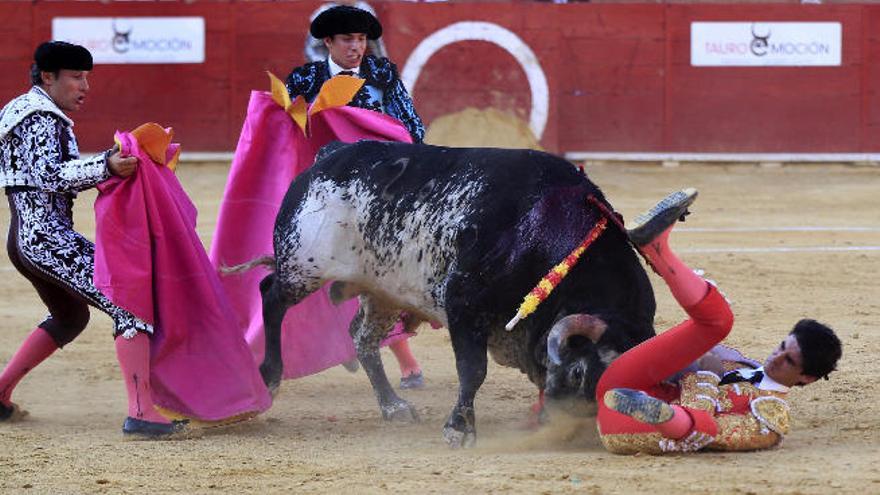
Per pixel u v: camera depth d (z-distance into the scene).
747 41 32.22
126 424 10.57
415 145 10.77
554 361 8.98
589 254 9.62
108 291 10.54
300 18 31.66
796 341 9.20
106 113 31.56
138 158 10.64
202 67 31.67
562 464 9.03
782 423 9.30
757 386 9.39
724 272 19.84
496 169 10.06
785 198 28.75
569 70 32.12
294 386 13.53
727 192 29.47
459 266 9.91
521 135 31.72
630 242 9.66
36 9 31.44
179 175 30.55
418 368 13.38
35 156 10.68
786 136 32.44
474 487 8.48
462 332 9.93
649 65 32.22
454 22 31.64
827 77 32.31
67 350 15.27
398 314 11.63
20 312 17.69
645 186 30.09
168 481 8.93
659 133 32.31
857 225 25.14
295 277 11.12
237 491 8.59
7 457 9.80
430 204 10.27
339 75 12.20
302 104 12.28
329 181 10.92
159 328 10.75
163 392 10.76
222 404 10.83
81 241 10.92
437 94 31.72
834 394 11.74
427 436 10.72
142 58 31.56
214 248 12.53
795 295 17.92
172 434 10.56
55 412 12.00
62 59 10.81
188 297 10.88
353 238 10.84
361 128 12.48
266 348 11.46
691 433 9.09
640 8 32.06
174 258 10.86
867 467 8.74
